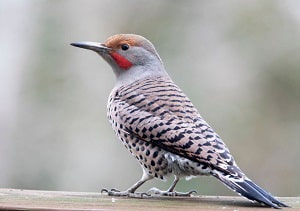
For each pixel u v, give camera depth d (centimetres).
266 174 1499
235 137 1492
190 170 839
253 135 1502
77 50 1634
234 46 1563
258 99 1522
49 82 1617
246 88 1525
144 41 965
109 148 1572
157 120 856
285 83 1528
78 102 1602
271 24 1559
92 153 1570
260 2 1576
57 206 730
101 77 1620
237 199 830
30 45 1658
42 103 1603
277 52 1541
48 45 1645
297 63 1531
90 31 1659
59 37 1653
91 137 1576
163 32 1603
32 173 1562
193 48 1574
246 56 1548
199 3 1612
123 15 1655
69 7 1672
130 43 959
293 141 1506
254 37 1559
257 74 1534
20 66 1638
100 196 840
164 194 893
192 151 819
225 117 1498
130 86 921
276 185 1502
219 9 1600
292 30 1555
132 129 874
